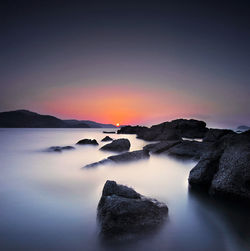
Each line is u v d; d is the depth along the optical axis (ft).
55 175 33.06
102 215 15.69
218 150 27.27
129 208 15.48
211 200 22.41
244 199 20.01
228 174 21.99
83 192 24.73
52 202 21.36
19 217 17.78
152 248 13.60
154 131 124.47
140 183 29.09
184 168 38.63
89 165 36.19
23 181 29.55
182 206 20.97
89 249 13.51
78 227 16.16
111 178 31.37
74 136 150.71
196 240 14.57
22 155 54.65
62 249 13.43
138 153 43.91
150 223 15.14
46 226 16.28
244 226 16.72
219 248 13.58
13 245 13.79
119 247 13.69
